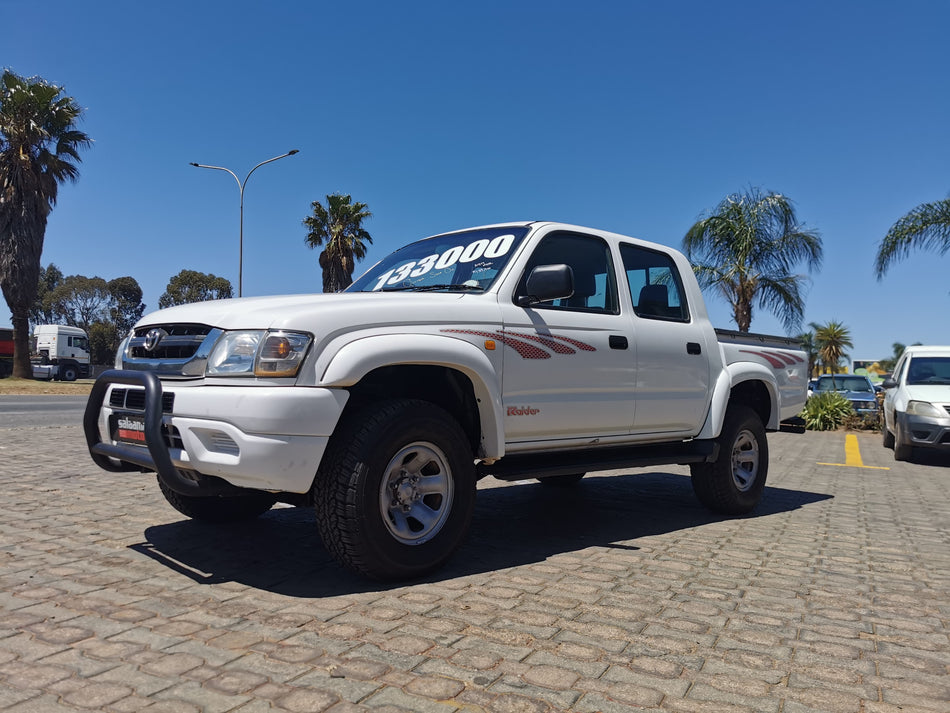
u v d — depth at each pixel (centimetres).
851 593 367
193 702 232
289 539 445
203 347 354
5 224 2966
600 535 487
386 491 355
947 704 245
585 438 468
